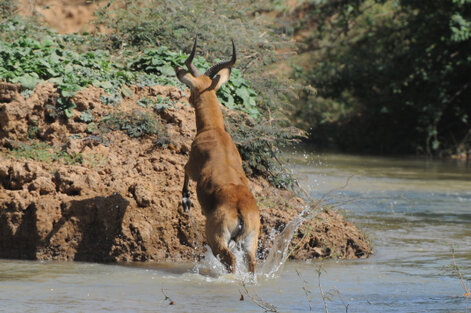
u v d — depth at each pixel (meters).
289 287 12.62
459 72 42.88
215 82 14.34
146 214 14.88
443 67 42.88
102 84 17.98
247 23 26.22
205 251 14.87
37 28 23.41
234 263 12.42
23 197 14.96
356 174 30.17
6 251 14.78
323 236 15.51
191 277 13.22
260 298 11.77
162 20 23.78
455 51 42.59
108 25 23.84
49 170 15.71
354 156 40.12
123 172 15.89
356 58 45.81
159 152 16.64
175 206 15.12
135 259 14.60
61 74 18.19
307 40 47.91
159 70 19.86
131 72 19.22
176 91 18.44
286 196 17.22
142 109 17.75
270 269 14.12
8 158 16.22
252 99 19.94
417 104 43.00
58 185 15.29
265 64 26.17
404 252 15.82
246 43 24.77
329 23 49.25
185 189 14.45
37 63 18.17
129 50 21.92
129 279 12.99
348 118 47.44
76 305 11.09
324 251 15.33
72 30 44.81
